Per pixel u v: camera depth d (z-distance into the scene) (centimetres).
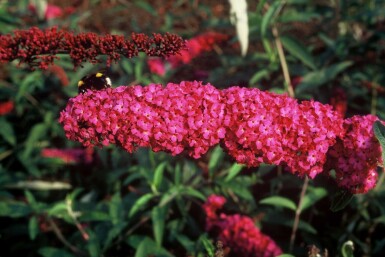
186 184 66
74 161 80
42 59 47
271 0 77
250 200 66
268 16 69
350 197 49
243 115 47
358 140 47
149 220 67
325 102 75
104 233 65
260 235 60
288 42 73
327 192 65
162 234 60
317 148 47
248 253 60
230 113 47
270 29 73
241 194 63
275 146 47
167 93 47
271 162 47
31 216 71
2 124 83
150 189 66
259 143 47
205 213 65
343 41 82
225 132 47
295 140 47
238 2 66
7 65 87
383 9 82
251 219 64
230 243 60
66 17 99
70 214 65
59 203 65
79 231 67
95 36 46
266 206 68
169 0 121
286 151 47
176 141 47
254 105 47
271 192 67
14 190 81
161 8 117
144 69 82
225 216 63
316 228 69
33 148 81
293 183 67
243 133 47
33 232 64
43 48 46
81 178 80
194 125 46
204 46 79
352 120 49
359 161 47
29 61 47
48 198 79
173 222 65
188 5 119
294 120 47
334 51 82
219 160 65
